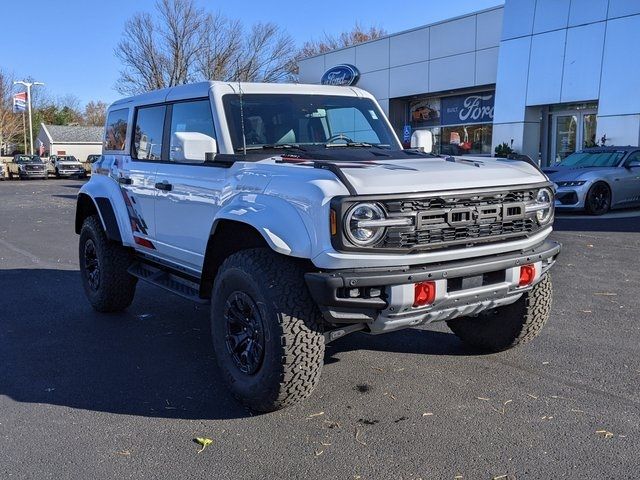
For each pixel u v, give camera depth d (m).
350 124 5.54
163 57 39.00
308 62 30.72
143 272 6.14
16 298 7.61
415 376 4.83
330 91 5.57
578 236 11.23
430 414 4.15
